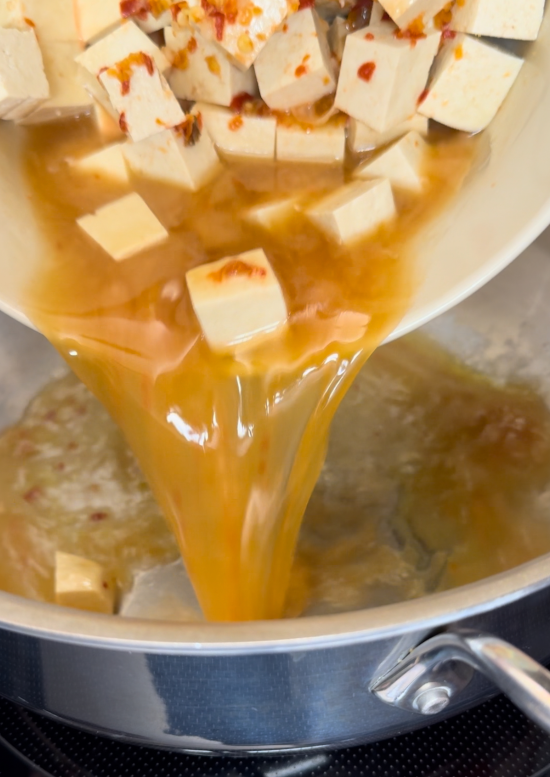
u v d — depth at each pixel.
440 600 0.39
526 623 0.41
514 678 0.39
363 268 0.45
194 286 0.44
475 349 0.54
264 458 0.45
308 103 0.46
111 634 0.38
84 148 0.47
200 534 0.45
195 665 0.40
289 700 0.41
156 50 0.45
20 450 0.52
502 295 0.54
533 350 0.53
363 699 0.41
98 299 0.45
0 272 0.45
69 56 0.47
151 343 0.44
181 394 0.44
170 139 0.46
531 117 0.45
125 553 0.49
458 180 0.46
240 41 0.44
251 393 0.44
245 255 0.44
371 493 0.50
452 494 0.50
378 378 0.53
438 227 0.45
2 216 0.46
